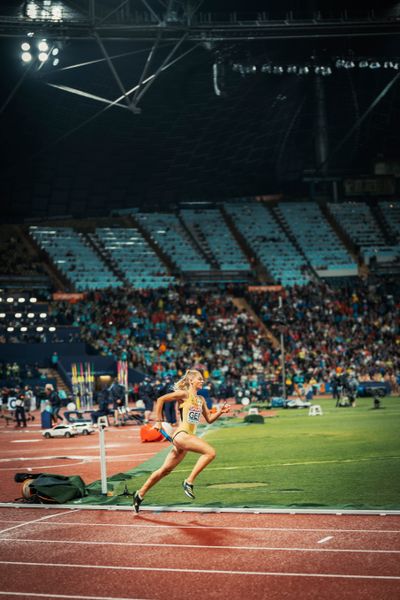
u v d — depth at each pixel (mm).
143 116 60000
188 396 10164
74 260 64688
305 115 69438
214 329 57250
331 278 69062
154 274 66062
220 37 47094
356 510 9891
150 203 74188
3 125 53531
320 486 12219
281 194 80188
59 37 42125
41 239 66000
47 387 32375
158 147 65625
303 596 6402
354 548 7934
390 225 75938
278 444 19750
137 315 57688
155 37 45156
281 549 8000
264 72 59906
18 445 23578
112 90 55000
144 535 8930
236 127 66562
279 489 12047
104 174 67312
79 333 54312
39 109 53188
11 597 6676
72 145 61125
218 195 77250
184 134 64750
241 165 73000
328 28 48344
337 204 77875
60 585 6980
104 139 61594
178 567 7426
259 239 73250
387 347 55438
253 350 54844
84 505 11039
